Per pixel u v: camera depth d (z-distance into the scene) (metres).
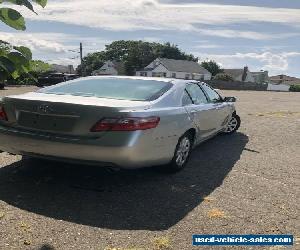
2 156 6.11
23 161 5.83
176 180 5.30
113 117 4.27
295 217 4.24
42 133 4.51
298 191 5.12
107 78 5.75
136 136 4.32
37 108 4.51
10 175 5.17
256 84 64.81
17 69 1.47
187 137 5.73
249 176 5.72
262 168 6.21
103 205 4.31
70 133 4.38
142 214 4.12
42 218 3.91
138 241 3.52
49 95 4.94
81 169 5.52
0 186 4.75
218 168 6.07
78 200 4.42
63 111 4.38
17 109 4.66
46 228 3.70
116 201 4.44
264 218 4.17
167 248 3.42
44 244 3.39
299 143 8.53
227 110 7.91
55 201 4.36
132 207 4.29
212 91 7.39
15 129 4.69
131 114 4.32
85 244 3.42
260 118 12.89
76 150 4.32
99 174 5.36
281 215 4.28
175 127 5.11
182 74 87.06
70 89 5.27
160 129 4.71
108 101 4.61
